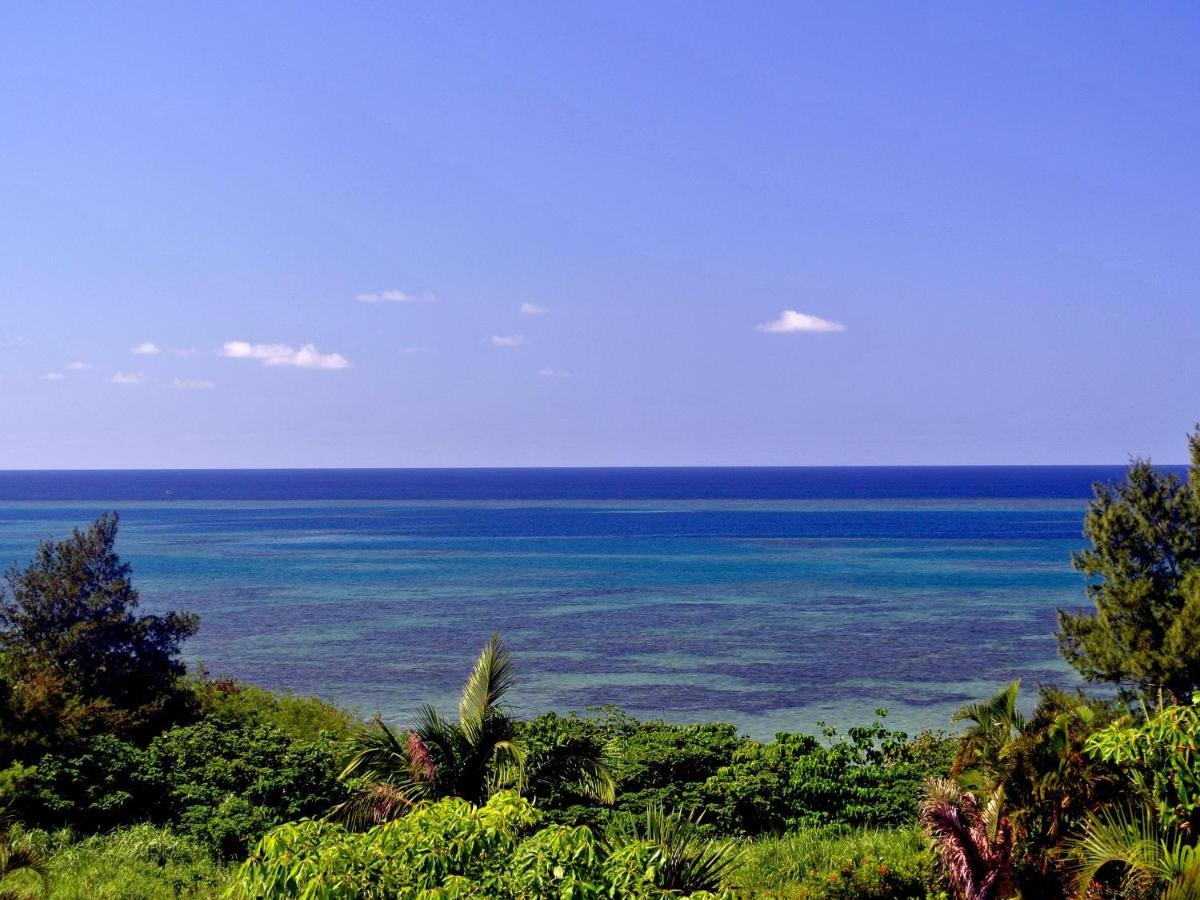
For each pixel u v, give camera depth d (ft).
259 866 28.32
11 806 66.23
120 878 56.34
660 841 35.63
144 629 111.65
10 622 108.78
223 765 73.15
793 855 60.29
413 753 51.78
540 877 27.94
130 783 72.79
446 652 200.13
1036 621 241.55
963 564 383.86
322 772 72.23
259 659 192.54
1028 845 42.16
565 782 57.36
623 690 164.76
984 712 48.80
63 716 79.30
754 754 79.97
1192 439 87.81
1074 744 42.98
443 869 27.96
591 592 302.45
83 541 113.91
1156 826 37.88
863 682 170.91
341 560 406.21
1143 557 84.74
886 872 52.19
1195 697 39.83
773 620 244.63
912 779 77.87
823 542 492.54
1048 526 602.44
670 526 620.08
